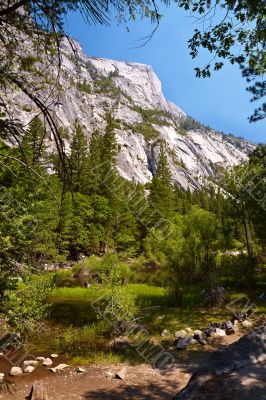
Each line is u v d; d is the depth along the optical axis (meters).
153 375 9.12
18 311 7.14
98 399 7.84
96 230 45.97
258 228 21.42
